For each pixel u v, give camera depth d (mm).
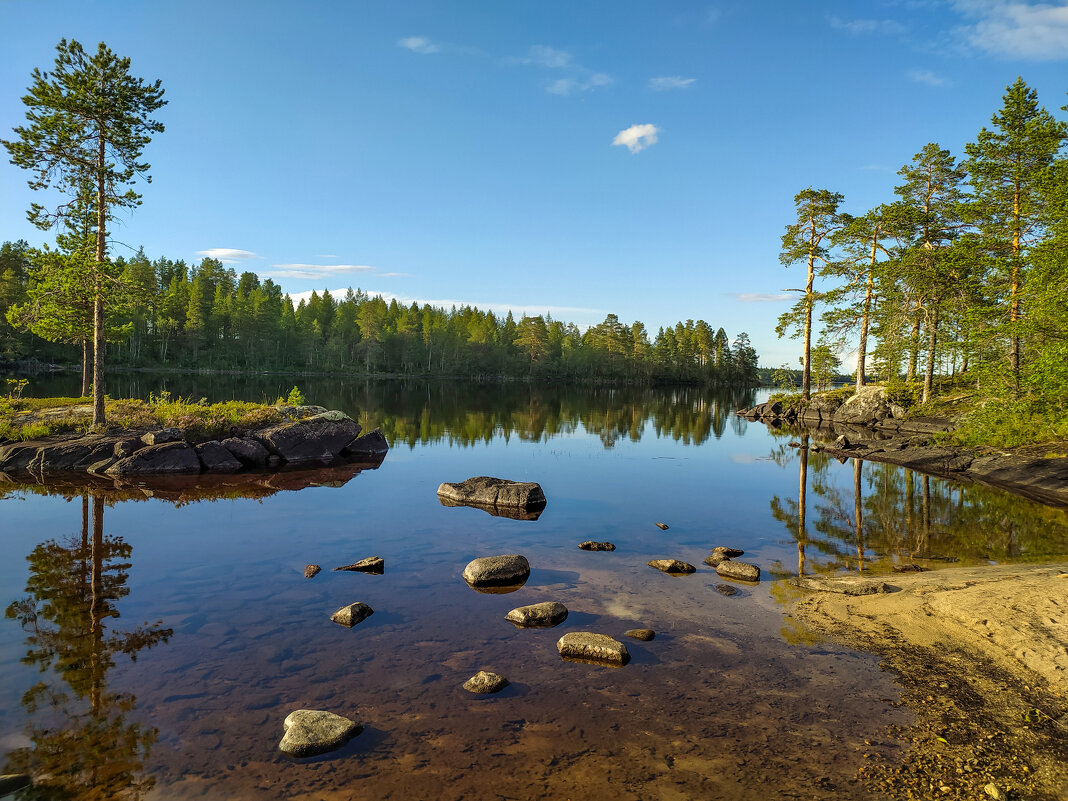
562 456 24547
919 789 4539
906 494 17594
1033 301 24969
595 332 131500
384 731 5340
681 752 5039
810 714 5641
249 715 5605
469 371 125625
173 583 9305
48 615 7988
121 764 4832
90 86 21828
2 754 4953
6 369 69062
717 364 129125
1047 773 4695
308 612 8195
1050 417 23062
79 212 22906
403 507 14969
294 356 110938
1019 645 6797
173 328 91500
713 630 7668
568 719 5547
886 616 8031
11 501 15211
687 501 16109
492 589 9172
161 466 19984
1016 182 29906
